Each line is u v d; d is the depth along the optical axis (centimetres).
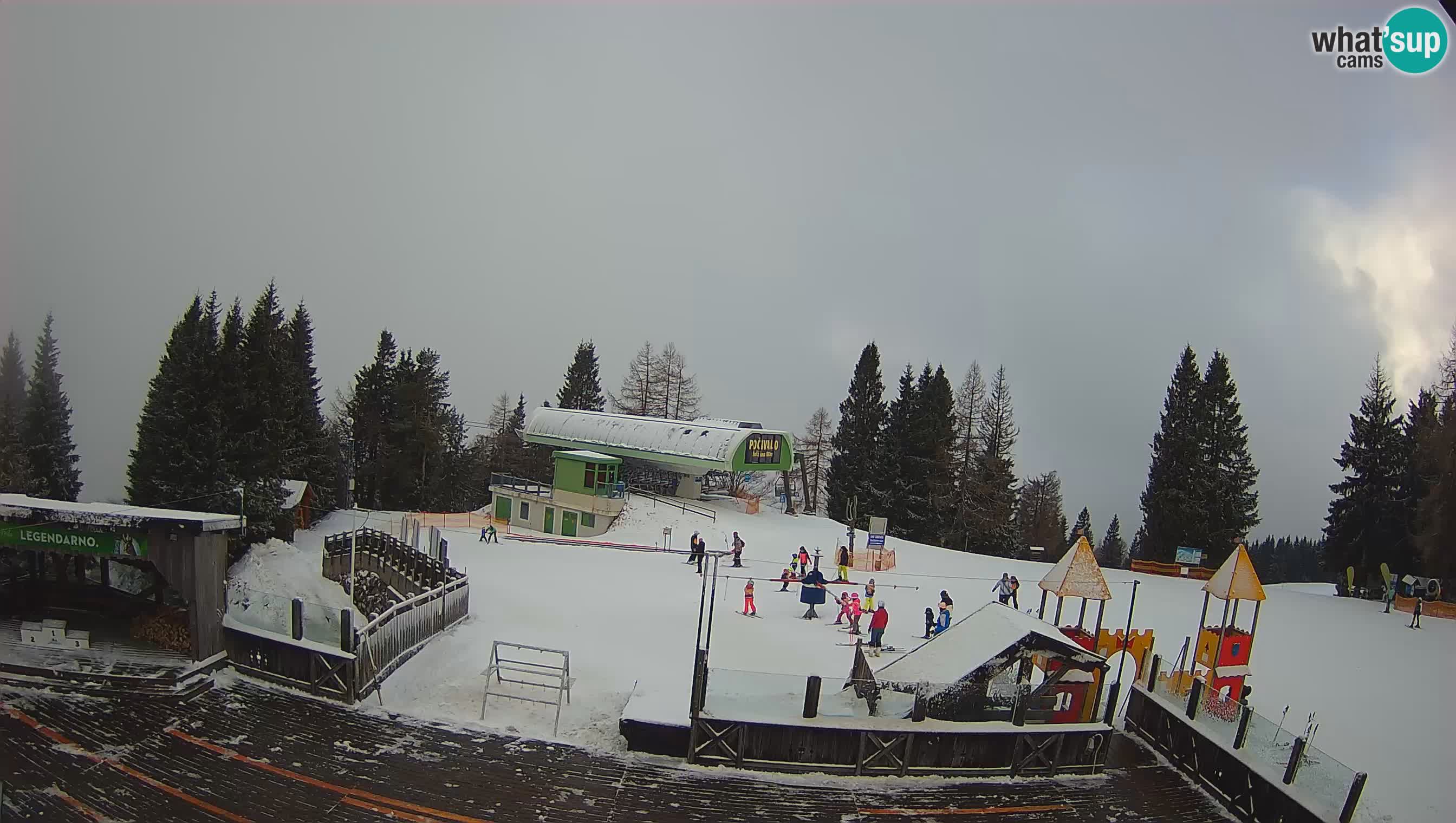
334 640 1656
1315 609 3750
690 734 1490
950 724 1549
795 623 2627
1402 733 2095
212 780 1302
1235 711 1555
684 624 2484
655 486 5209
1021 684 1588
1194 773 1625
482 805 1295
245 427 3519
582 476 4644
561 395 7969
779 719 1508
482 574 3117
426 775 1370
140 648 1733
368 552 3141
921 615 2920
